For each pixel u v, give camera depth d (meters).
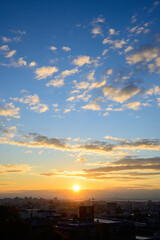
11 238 52.19
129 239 83.50
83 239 72.31
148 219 155.12
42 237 57.06
